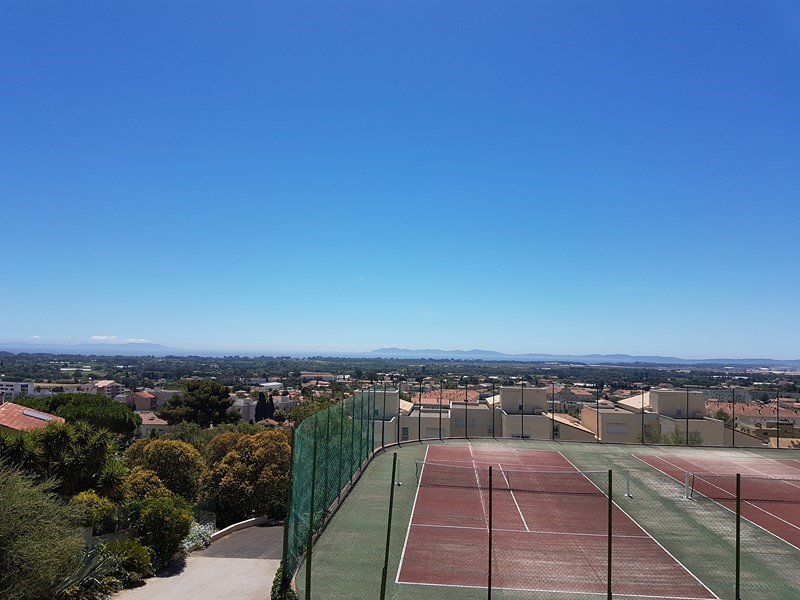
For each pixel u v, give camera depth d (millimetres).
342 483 24672
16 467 20000
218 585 18922
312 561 17375
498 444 42281
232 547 24344
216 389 82375
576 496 26359
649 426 57281
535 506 24500
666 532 21250
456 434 58281
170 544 21312
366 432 32469
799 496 27078
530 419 55906
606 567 17688
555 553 18812
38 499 15484
